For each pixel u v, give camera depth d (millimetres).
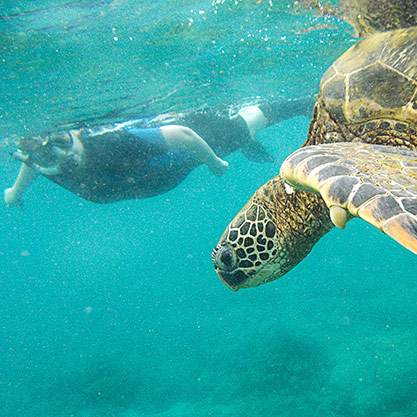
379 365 8039
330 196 1615
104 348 12922
